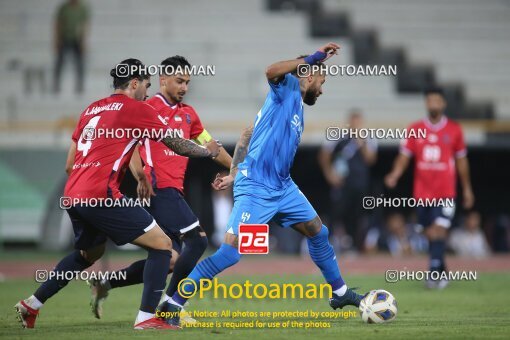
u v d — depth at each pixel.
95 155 23.66
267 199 24.36
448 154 41.50
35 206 67.50
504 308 31.69
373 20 92.44
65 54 77.38
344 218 63.16
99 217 23.58
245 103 78.25
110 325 25.53
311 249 25.88
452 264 60.03
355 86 81.88
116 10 88.06
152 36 87.00
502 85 86.56
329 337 21.91
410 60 88.75
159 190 26.30
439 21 92.12
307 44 87.31
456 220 75.62
